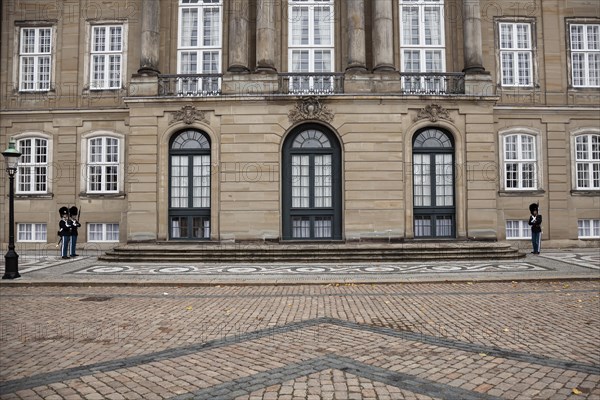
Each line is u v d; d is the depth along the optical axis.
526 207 24.30
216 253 19.53
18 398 5.46
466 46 22.36
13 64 25.27
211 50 23.86
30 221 24.67
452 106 21.67
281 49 23.59
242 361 6.79
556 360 6.77
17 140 24.94
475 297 11.84
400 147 21.42
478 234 21.42
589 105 24.70
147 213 21.45
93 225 24.47
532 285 13.67
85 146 24.58
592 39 25.27
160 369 6.46
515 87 24.72
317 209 21.83
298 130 21.95
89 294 12.55
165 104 21.77
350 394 5.54
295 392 5.60
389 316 9.73
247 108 21.59
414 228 22.00
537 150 24.50
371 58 23.44
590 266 17.03
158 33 22.70
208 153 22.05
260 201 21.34
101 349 7.41
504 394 5.54
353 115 21.50
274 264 18.62
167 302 11.37
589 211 24.61
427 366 6.54
